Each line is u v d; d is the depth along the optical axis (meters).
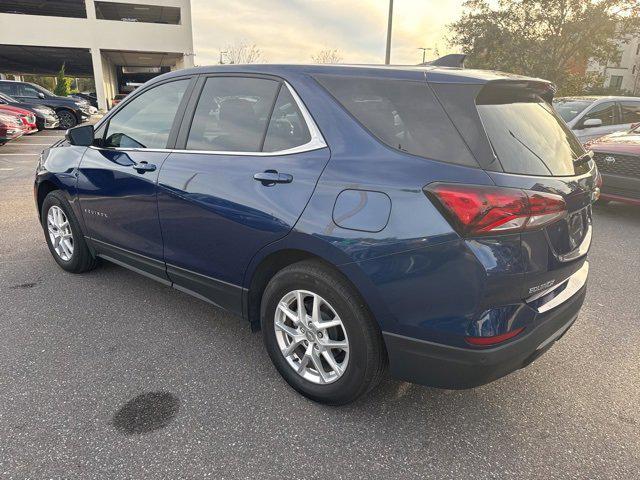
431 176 1.96
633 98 8.77
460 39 24.17
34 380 2.59
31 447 2.10
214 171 2.66
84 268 4.01
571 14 21.58
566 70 23.16
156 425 2.28
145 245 3.19
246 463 2.06
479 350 1.93
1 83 18.69
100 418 2.30
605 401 2.56
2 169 9.67
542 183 2.01
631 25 21.48
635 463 2.12
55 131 18.30
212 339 3.08
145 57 39.31
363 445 2.19
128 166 3.18
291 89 2.48
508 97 2.29
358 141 2.21
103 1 32.44
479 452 2.17
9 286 3.80
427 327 2.00
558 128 2.51
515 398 2.57
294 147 2.40
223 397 2.50
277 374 2.72
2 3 36.97
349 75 2.34
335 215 2.15
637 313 3.67
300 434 2.25
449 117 2.04
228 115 2.74
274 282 2.45
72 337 3.05
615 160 6.35
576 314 2.42
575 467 2.10
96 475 1.97
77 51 34.81
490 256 1.86
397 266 2.00
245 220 2.47
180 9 33.59
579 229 2.38
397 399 2.53
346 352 2.28
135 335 3.10
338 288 2.20
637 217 6.86
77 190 3.64
